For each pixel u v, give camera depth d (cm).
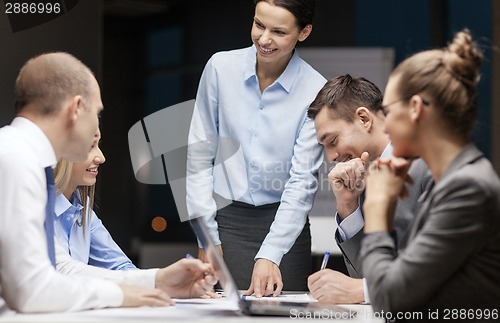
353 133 275
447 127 192
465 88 192
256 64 342
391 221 202
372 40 645
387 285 188
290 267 337
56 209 273
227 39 695
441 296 189
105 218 662
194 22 701
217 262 204
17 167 202
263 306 200
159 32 715
